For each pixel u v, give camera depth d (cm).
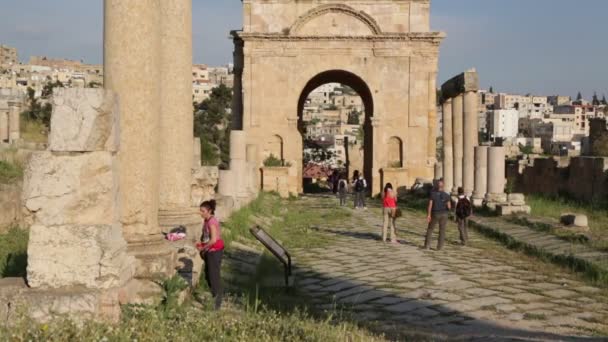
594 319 1330
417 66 5666
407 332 1184
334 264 2041
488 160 3400
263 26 5669
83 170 1012
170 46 1533
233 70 5966
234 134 3562
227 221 2448
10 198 2053
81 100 1009
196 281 1397
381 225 3275
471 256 2214
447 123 4409
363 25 5659
